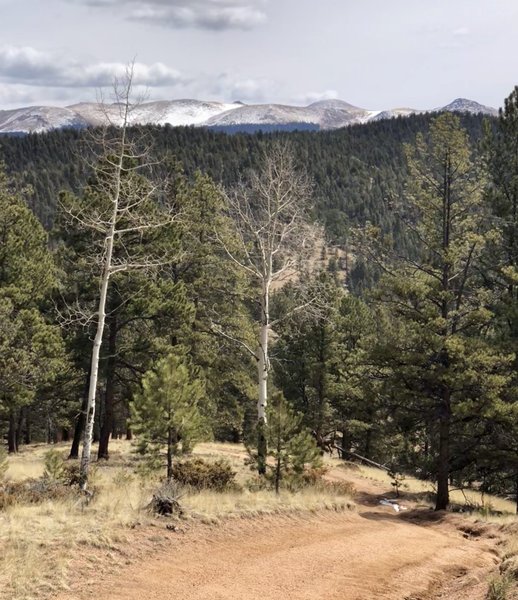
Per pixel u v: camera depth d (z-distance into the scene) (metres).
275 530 15.20
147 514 14.17
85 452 16.45
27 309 27.52
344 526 16.88
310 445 19.94
